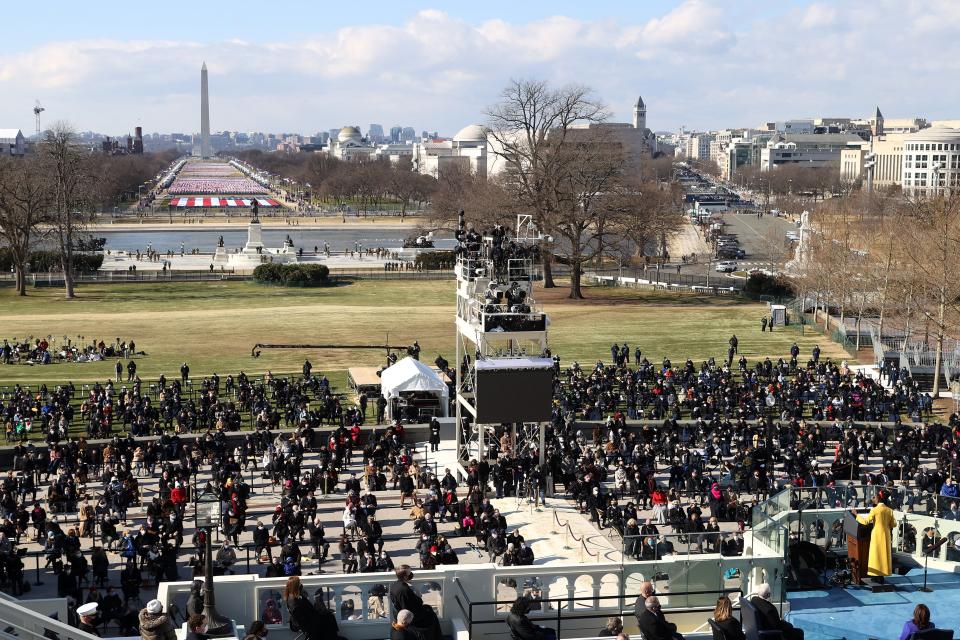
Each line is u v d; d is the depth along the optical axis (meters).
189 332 123.56
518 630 25.67
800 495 35.12
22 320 131.50
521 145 179.38
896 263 121.38
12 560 45.72
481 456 64.12
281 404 83.69
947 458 61.75
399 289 163.25
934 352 107.06
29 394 82.12
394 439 67.75
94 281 170.25
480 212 155.88
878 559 32.03
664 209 180.38
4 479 59.75
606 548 51.28
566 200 150.62
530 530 54.53
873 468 66.44
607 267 191.25
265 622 27.84
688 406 80.56
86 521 54.00
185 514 57.34
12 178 158.38
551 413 60.94
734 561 29.92
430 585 28.86
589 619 29.11
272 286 166.62
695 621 29.70
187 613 27.50
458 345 69.19
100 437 73.44
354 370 92.31
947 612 30.08
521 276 65.00
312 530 49.78
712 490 54.31
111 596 40.75
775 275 161.50
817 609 30.44
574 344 115.75
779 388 82.75
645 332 123.50
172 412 75.94
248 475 65.88
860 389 81.69
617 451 66.50
